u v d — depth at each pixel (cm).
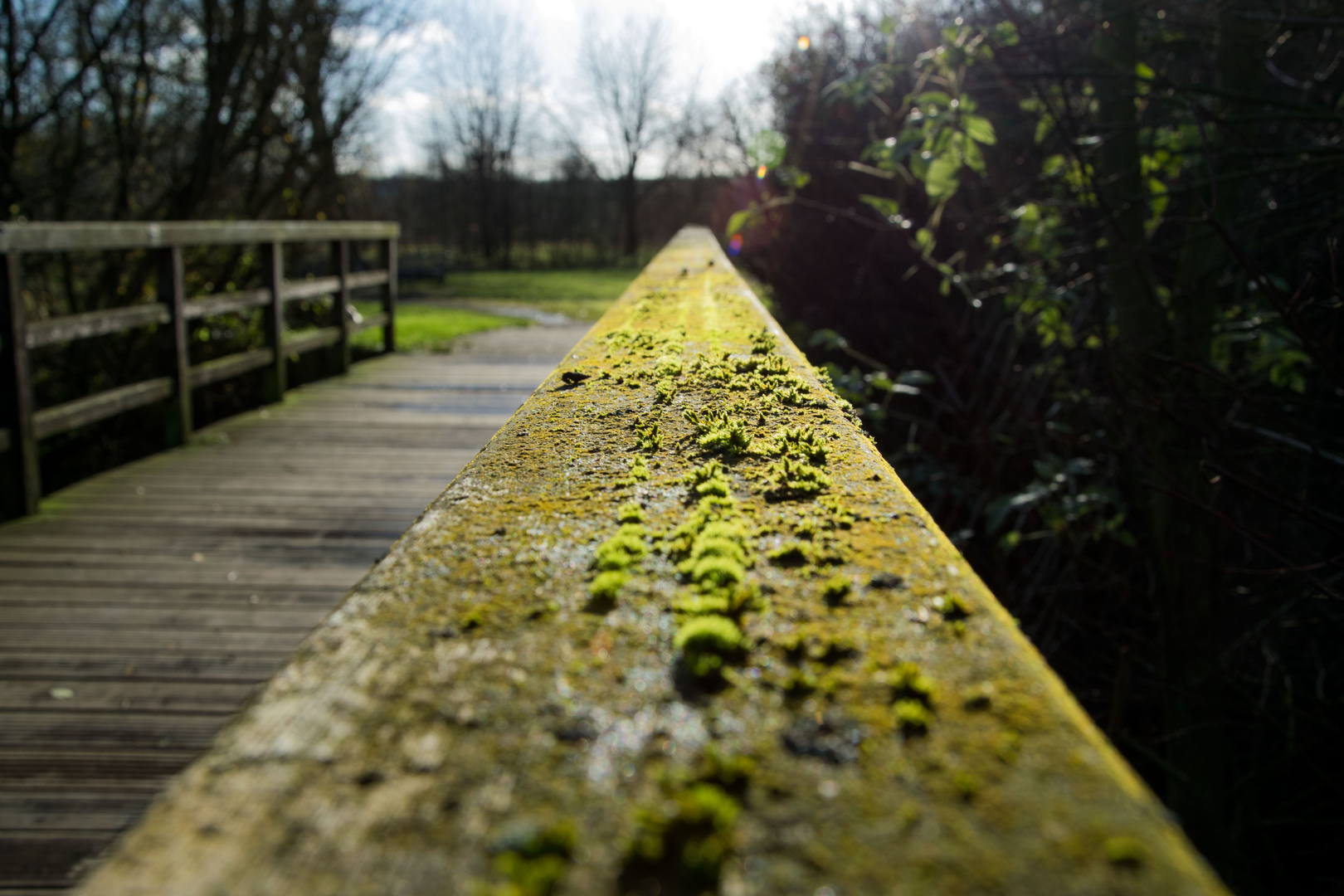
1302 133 404
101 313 449
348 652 52
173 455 514
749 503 76
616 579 60
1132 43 304
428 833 38
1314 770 328
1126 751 408
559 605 58
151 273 707
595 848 37
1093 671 402
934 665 50
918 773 41
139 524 393
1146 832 37
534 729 45
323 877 36
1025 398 408
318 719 46
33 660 268
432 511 75
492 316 1414
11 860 187
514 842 38
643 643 53
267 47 759
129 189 751
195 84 759
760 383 129
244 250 768
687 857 36
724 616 55
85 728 234
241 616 301
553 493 80
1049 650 369
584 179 4022
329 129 855
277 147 857
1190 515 312
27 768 217
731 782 41
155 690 253
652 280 298
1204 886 34
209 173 718
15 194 682
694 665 49
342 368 791
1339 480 242
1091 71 300
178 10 730
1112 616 426
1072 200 337
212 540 374
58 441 661
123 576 334
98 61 677
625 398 119
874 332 539
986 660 50
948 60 303
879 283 534
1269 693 386
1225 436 313
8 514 395
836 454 92
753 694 47
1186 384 305
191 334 713
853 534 68
